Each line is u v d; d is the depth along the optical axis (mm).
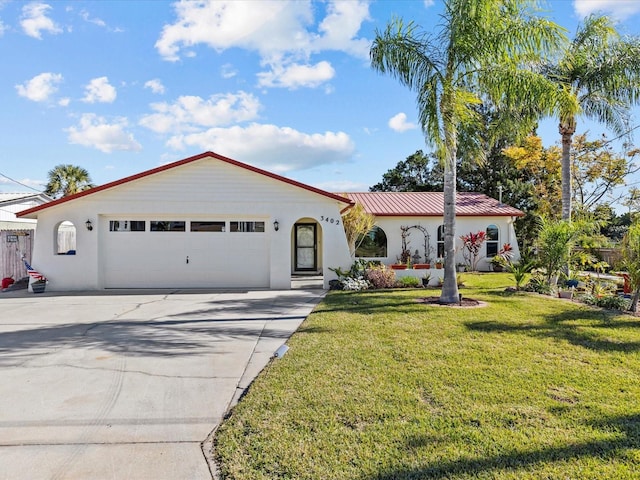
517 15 8867
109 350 5977
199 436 3418
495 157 27250
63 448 3223
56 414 3838
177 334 6949
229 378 4801
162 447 3236
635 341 6047
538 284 11484
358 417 3615
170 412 3879
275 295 11570
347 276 12961
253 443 3211
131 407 3994
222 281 13297
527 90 8852
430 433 3305
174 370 5082
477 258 18750
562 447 3059
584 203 22375
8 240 13766
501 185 24000
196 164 13109
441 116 9117
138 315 8664
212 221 13297
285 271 13141
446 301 9492
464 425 3436
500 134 12555
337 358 5324
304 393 4172
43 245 12773
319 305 9570
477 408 3760
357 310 8742
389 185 37375
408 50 9219
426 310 8586
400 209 18594
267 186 13195
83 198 12875
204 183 13117
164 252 13211
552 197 22188
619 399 3955
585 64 12219
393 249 18250
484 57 8992
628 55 11914
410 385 4352
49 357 5641
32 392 4375
